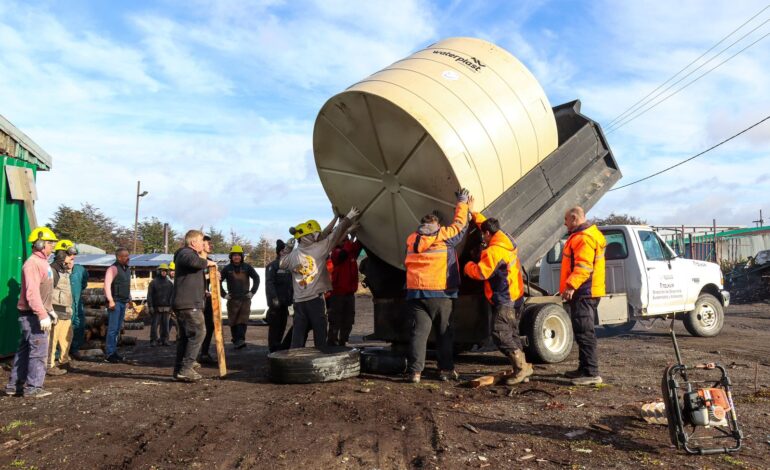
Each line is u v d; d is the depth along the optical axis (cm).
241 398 566
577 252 598
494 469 343
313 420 466
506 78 696
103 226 4894
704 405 365
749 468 341
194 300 671
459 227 605
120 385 657
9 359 856
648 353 857
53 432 448
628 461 354
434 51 703
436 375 670
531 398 536
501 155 651
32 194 865
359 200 748
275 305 854
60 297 772
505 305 605
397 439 409
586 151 771
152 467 362
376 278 782
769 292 2314
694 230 3600
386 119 636
